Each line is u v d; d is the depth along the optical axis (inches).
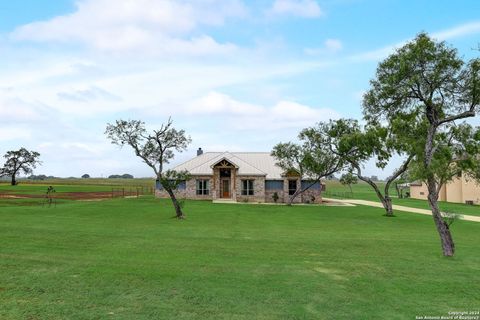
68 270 535.2
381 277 540.7
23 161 4338.1
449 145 898.1
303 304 422.3
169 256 634.2
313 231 989.2
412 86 786.8
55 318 369.4
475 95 749.9
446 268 601.0
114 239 782.5
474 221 1336.1
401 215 1524.4
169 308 400.8
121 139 1240.2
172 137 1256.8
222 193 2241.6
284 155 1991.9
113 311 389.7
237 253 673.6
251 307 409.1
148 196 2352.4
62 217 1136.8
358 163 1615.4
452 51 774.5
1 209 1334.9
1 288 454.0
